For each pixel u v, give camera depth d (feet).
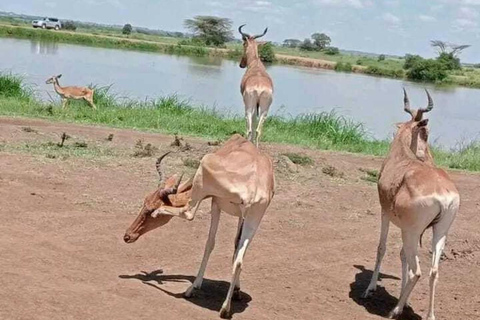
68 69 130.82
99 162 41.01
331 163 49.24
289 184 41.86
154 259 27.40
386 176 24.94
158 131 57.41
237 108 94.89
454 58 323.37
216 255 28.84
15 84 74.18
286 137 62.08
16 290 21.58
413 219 22.68
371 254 31.53
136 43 263.29
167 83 124.57
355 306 25.36
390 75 271.69
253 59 51.29
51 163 39.29
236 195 21.53
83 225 29.91
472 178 51.01
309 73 222.07
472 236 34.76
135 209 32.83
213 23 318.45
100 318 20.54
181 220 32.42
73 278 23.65
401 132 26.76
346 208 38.24
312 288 26.63
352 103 128.26
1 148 41.65
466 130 104.73
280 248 30.78
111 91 101.40
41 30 262.26
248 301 24.36
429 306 22.77
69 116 61.67
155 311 21.71
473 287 28.55
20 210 30.63
